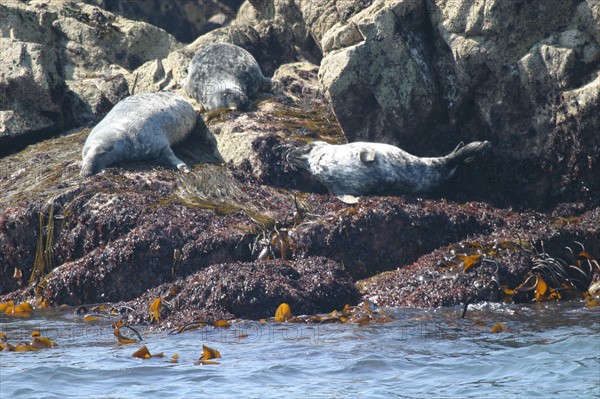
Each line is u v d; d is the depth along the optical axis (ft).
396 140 163.94
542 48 152.66
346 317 124.47
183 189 155.63
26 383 96.12
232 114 175.94
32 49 189.16
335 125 175.73
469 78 158.20
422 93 160.66
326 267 136.77
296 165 161.38
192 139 175.42
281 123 173.78
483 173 160.25
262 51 209.67
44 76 186.50
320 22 188.14
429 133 164.25
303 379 96.17
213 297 127.24
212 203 152.15
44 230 148.46
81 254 147.54
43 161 170.40
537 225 147.64
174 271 140.05
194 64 189.06
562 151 154.61
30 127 184.14
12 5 204.54
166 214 145.89
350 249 143.54
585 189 154.61
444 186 160.86
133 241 140.46
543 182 157.07
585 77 151.33
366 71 161.17
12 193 158.92
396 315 125.70
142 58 212.23
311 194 158.71
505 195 159.12
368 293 135.64
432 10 160.76
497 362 99.71
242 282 128.26
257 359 104.06
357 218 144.36
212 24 250.37
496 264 134.72
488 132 160.76
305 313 128.16
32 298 143.43
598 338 106.93
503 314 123.54
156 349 110.22
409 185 157.17
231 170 161.48
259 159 162.40
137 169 162.40
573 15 151.84
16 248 148.87
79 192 151.02
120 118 167.53
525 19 153.58
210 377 97.30
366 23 160.35
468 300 130.41
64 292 140.97
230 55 189.37
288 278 132.05
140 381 96.37
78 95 194.18
